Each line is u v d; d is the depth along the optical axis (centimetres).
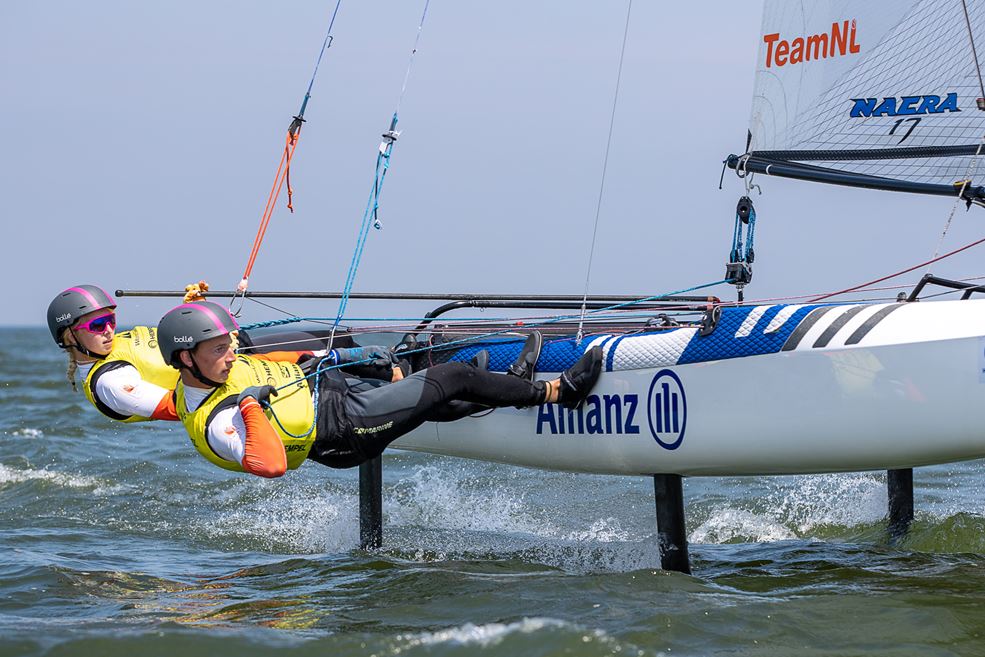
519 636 1337
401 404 1684
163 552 2122
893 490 2155
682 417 1742
